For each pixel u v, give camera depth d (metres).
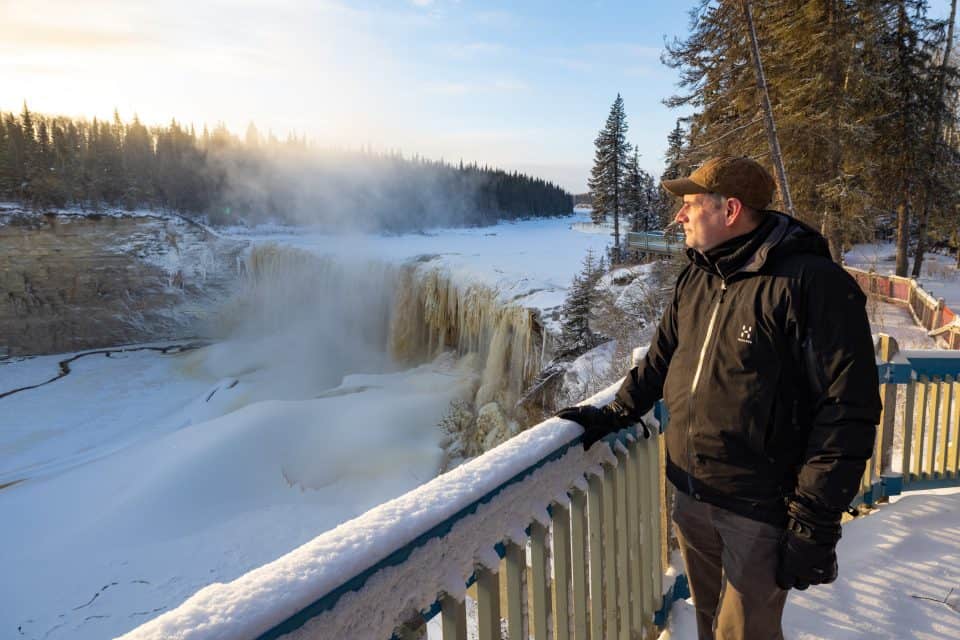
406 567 1.08
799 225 1.63
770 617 1.73
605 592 1.96
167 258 47.78
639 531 2.28
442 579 1.17
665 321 1.98
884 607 2.52
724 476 1.69
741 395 1.62
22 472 22.44
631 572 2.18
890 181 21.31
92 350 43.44
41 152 57.94
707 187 1.66
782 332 1.56
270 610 0.81
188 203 69.12
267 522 15.09
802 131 16.09
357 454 17.86
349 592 0.96
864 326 1.48
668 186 1.77
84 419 28.80
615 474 2.01
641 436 2.27
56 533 15.38
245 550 13.98
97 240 47.03
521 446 1.51
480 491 1.26
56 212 47.84
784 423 1.60
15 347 42.28
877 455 3.57
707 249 1.71
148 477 16.86
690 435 1.77
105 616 11.91
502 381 19.73
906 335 14.33
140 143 73.00
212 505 15.83
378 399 21.12
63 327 43.88
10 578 13.30
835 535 1.48
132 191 62.06
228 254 47.81
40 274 44.25
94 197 58.78
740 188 1.62
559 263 26.55
